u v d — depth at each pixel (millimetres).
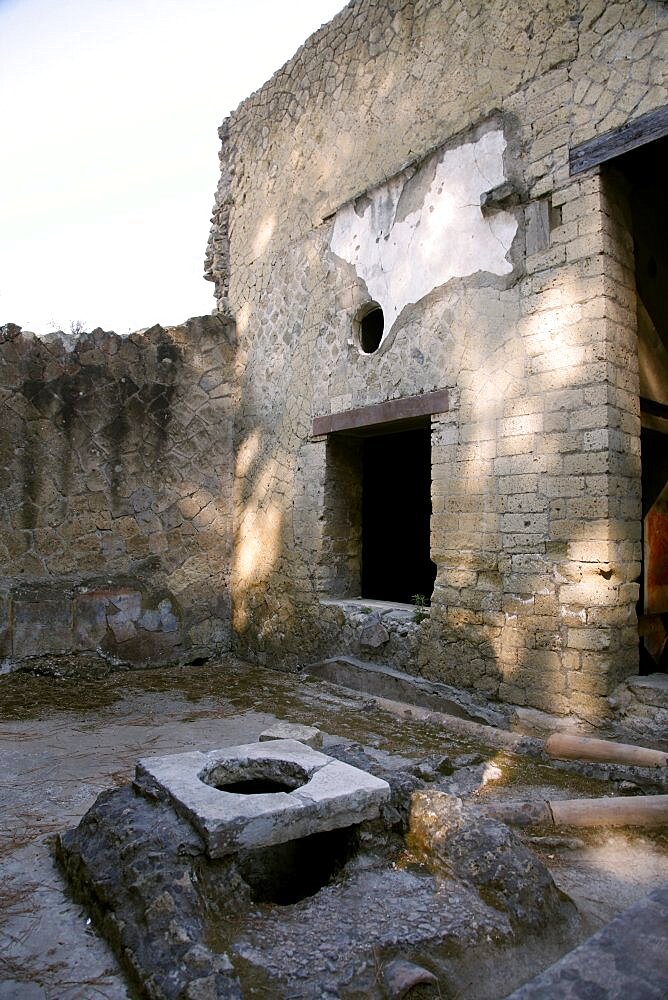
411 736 5082
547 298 5051
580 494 4785
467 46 5738
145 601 7660
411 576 9227
